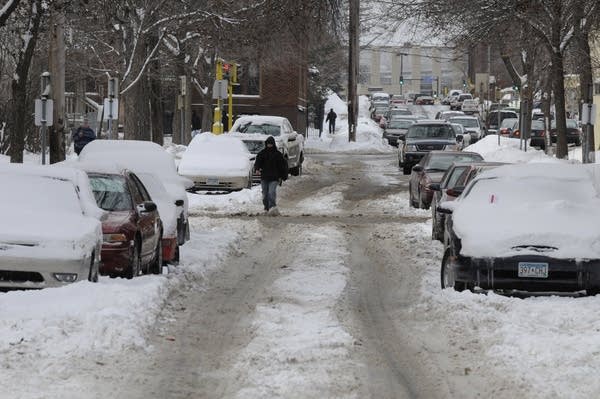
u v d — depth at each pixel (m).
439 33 68.00
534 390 20.78
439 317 29.56
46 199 32.38
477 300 30.33
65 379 21.62
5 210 31.44
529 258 31.02
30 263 29.69
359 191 84.38
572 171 36.31
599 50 104.94
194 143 77.50
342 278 37.75
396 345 26.11
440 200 48.50
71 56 97.38
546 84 104.12
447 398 20.67
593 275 30.95
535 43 80.56
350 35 86.25
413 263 41.91
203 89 125.25
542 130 126.69
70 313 26.66
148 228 36.34
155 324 28.05
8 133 89.12
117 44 89.12
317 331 26.73
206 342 26.20
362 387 21.48
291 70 153.00
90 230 31.12
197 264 40.47
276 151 63.94
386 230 54.41
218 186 74.44
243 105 154.12
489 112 156.25
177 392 20.94
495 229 32.00
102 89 121.81
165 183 48.06
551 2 71.88
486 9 64.62
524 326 26.75
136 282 33.06
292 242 49.59
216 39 82.81
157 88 101.06
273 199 64.12
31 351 23.67
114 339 24.92
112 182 36.41
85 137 83.44
